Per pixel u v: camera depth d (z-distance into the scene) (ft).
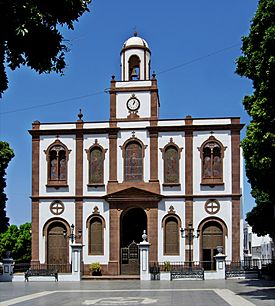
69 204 173.37
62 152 175.73
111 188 172.24
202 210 168.86
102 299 96.89
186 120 172.04
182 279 152.66
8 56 41.37
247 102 109.81
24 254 266.57
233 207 167.94
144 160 172.35
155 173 171.42
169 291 113.09
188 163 170.60
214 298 95.96
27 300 96.78
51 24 41.19
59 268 170.81
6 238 263.29
